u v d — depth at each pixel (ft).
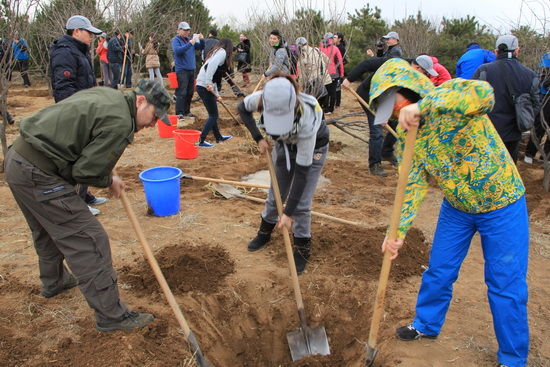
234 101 40.04
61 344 9.27
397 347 9.89
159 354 9.33
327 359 10.94
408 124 7.23
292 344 11.22
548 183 19.39
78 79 15.19
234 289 11.90
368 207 17.24
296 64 22.90
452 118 7.59
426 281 9.70
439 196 18.80
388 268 8.45
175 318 10.47
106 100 8.55
